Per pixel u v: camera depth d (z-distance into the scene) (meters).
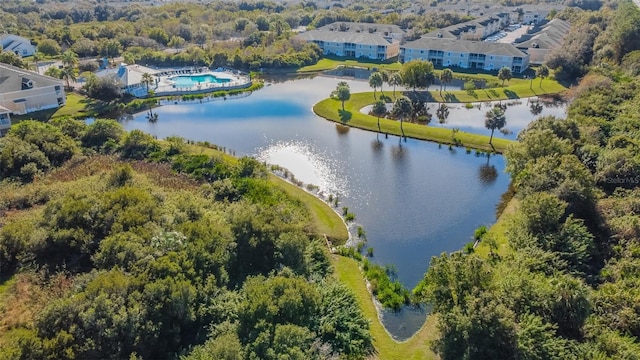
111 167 72.00
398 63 162.38
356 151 87.19
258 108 113.00
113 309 36.09
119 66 133.75
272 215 50.19
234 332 37.06
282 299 37.78
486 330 34.00
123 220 48.53
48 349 33.03
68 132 83.06
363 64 162.38
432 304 43.97
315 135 95.06
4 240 47.84
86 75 128.12
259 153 85.25
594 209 54.62
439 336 38.59
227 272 44.97
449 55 155.38
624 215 53.22
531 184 57.41
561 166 57.75
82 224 49.56
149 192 58.94
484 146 87.38
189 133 95.56
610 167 61.38
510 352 33.84
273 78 145.00
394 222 63.16
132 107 110.81
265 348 34.72
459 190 72.44
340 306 42.50
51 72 125.19
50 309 35.91
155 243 43.81
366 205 67.38
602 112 84.19
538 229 49.22
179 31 183.50
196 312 39.47
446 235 60.28
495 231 59.66
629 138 69.75
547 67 136.50
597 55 135.25
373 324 43.69
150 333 36.44
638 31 127.81
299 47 166.62
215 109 112.50
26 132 76.31
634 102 87.12
